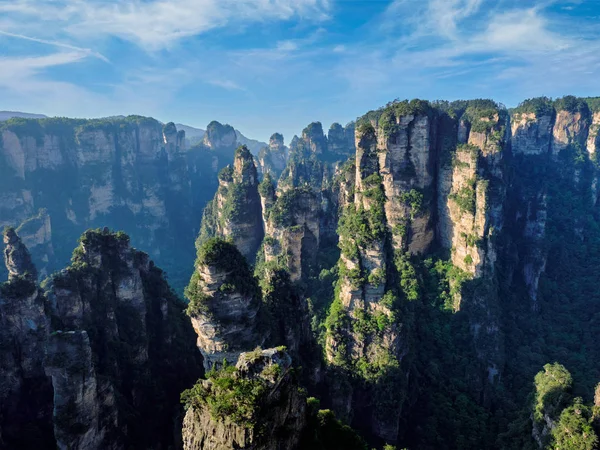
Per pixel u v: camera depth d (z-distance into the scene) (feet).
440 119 327.06
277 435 109.29
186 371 228.22
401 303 238.48
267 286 223.71
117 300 217.77
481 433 224.12
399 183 307.37
